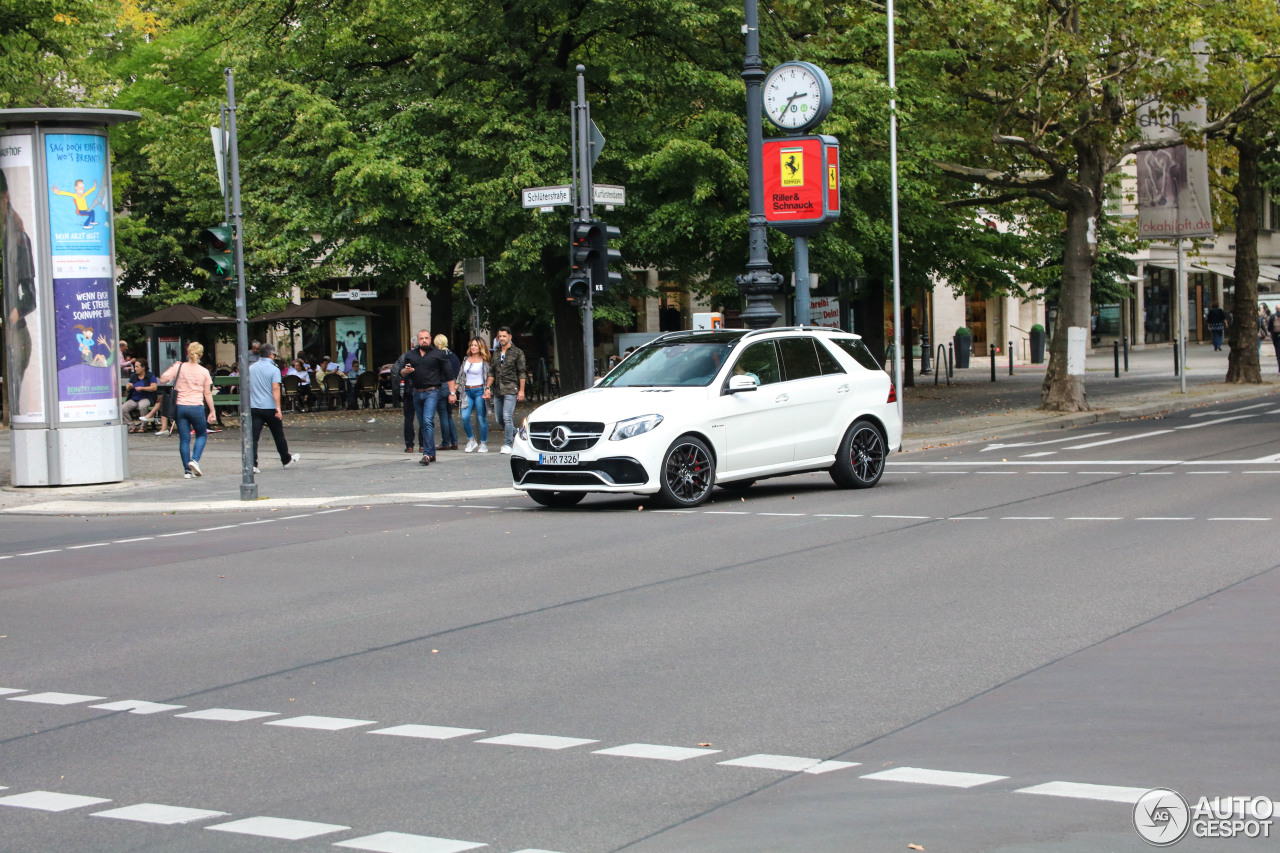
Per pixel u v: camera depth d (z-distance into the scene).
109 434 20.09
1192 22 23.81
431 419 21.56
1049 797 5.14
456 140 25.89
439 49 26.06
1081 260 27.80
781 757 5.81
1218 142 34.09
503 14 25.64
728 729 6.28
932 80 27.75
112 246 20.34
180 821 5.19
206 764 6.00
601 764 5.78
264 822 5.14
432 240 26.02
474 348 23.50
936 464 19.52
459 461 22.00
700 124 24.97
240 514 16.64
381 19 28.33
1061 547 11.38
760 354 15.91
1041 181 27.78
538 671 7.60
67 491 19.45
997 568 10.46
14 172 19.70
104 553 13.40
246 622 9.41
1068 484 16.16
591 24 25.41
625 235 25.95
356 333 48.28
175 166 30.44
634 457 14.63
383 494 17.67
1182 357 32.81
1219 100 26.45
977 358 58.44
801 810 5.09
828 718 6.41
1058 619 8.52
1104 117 26.14
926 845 4.66
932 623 8.52
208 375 21.02
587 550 12.16
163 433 31.12
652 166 24.58
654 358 16.16
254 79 28.34
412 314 48.41
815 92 21.19
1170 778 5.34
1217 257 68.25
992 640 7.99
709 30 26.06
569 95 26.61
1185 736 5.91
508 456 22.62
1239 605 8.75
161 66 38.50
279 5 28.38
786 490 16.69
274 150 27.25
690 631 8.54
